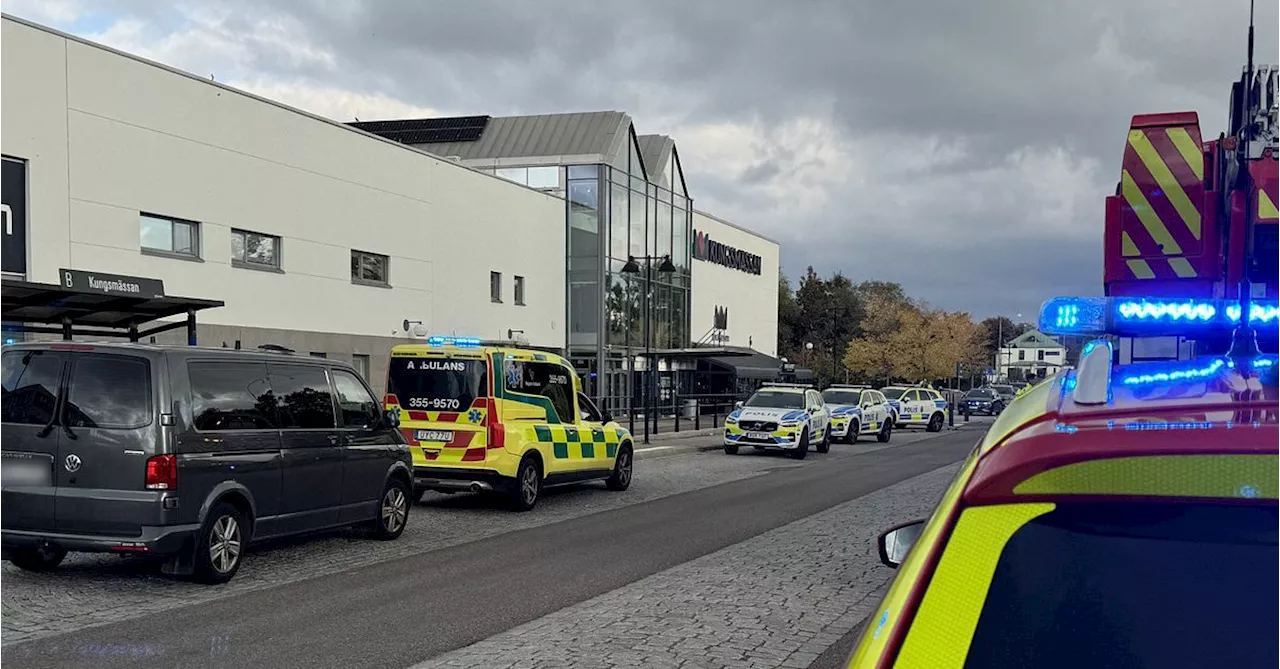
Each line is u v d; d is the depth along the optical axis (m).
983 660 1.60
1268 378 2.00
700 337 46.47
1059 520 1.64
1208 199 5.62
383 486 10.70
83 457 8.01
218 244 20.70
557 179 36.53
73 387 8.13
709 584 8.52
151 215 19.31
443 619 7.27
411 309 26.97
